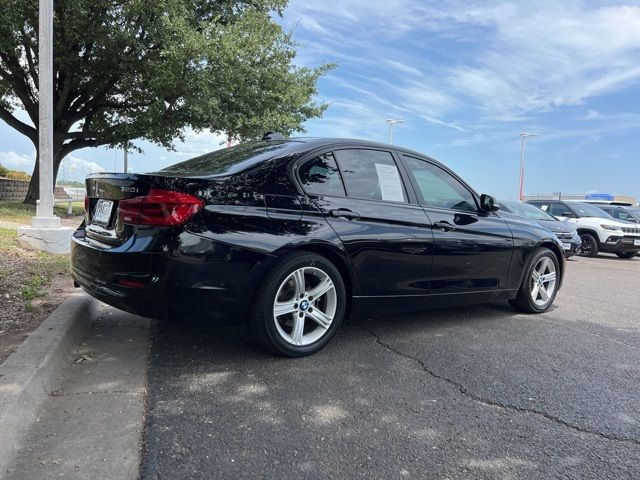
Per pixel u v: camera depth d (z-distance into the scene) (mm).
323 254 3844
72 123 17766
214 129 15883
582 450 2691
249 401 3059
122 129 16312
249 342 4102
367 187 4180
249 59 14641
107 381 3238
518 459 2574
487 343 4449
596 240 15070
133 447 2484
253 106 15344
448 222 4570
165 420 2777
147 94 15938
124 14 14406
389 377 3549
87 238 3812
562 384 3574
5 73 15859
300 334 3770
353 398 3178
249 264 3414
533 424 2957
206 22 14023
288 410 2971
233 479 2279
